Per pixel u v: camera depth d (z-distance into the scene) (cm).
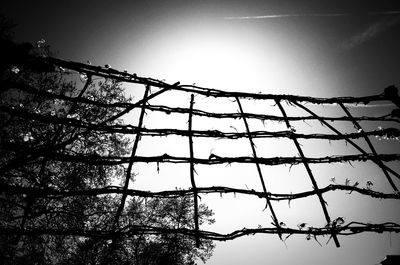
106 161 222
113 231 213
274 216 234
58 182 883
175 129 243
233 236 223
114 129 235
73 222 903
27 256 805
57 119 224
